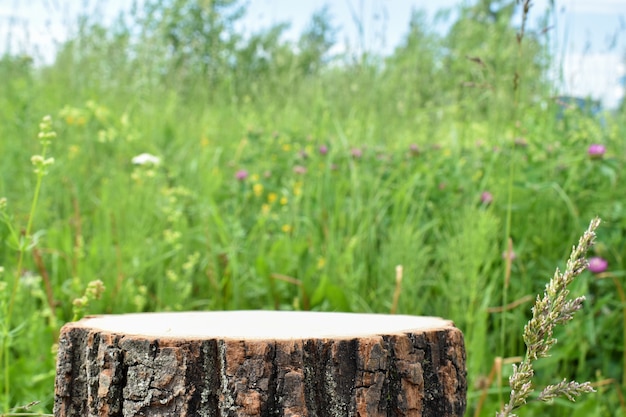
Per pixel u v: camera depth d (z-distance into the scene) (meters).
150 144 5.09
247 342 1.72
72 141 5.41
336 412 1.74
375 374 1.76
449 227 4.02
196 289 4.07
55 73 6.68
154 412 1.73
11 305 2.46
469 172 4.43
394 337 1.83
